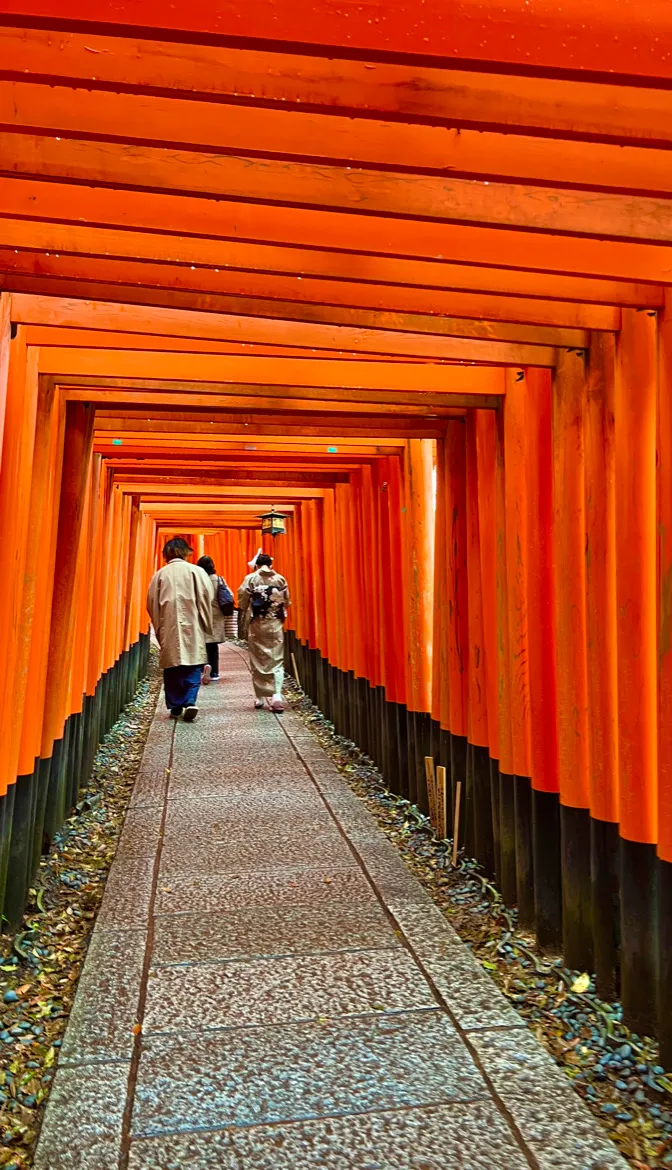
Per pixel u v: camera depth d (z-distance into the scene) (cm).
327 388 346
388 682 558
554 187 168
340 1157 193
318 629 883
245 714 839
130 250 205
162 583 783
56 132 153
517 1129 204
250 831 452
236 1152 195
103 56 136
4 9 120
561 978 294
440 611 454
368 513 628
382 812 512
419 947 309
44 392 341
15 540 295
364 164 161
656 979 251
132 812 487
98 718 633
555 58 131
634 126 148
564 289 223
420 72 143
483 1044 242
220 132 157
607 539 277
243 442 525
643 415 250
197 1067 229
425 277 216
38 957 305
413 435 451
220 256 208
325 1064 231
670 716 231
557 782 317
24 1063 235
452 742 429
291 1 124
